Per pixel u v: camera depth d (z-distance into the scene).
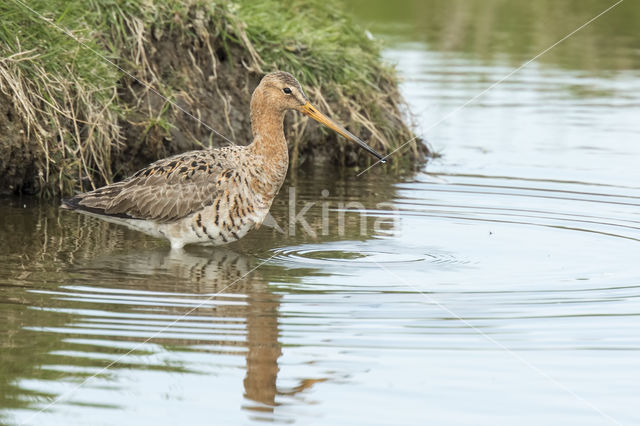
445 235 13.93
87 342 9.51
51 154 15.41
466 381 8.84
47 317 10.12
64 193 15.52
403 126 19.27
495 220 14.70
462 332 9.95
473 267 12.32
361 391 8.62
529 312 10.55
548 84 24.58
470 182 17.03
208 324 10.09
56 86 15.48
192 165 13.29
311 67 18.58
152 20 16.97
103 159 15.86
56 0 15.90
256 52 18.06
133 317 10.22
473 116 21.77
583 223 14.48
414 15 31.06
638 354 9.43
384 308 10.66
